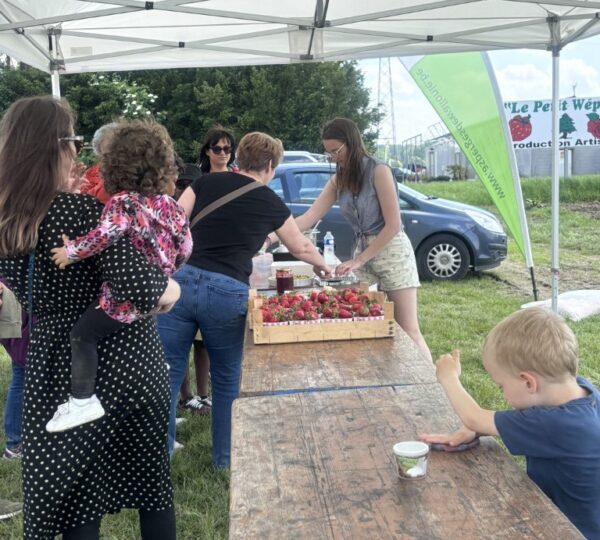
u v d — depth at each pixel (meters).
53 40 5.57
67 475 2.04
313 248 3.70
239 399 2.24
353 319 3.03
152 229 2.06
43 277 2.02
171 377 3.39
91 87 19.89
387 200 4.09
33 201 1.99
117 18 5.25
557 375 1.72
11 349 3.64
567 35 5.37
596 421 1.69
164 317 3.31
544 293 8.34
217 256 3.31
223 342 3.38
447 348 6.00
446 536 1.42
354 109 24.14
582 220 14.12
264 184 3.50
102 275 2.01
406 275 4.27
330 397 2.24
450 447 1.83
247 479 1.69
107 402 2.05
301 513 1.52
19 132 2.01
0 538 3.11
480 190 17.78
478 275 9.58
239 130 21.97
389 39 5.68
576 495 1.71
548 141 15.06
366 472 1.71
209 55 6.04
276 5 4.95
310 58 5.98
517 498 1.57
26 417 2.05
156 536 2.32
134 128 2.13
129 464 2.26
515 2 4.97
